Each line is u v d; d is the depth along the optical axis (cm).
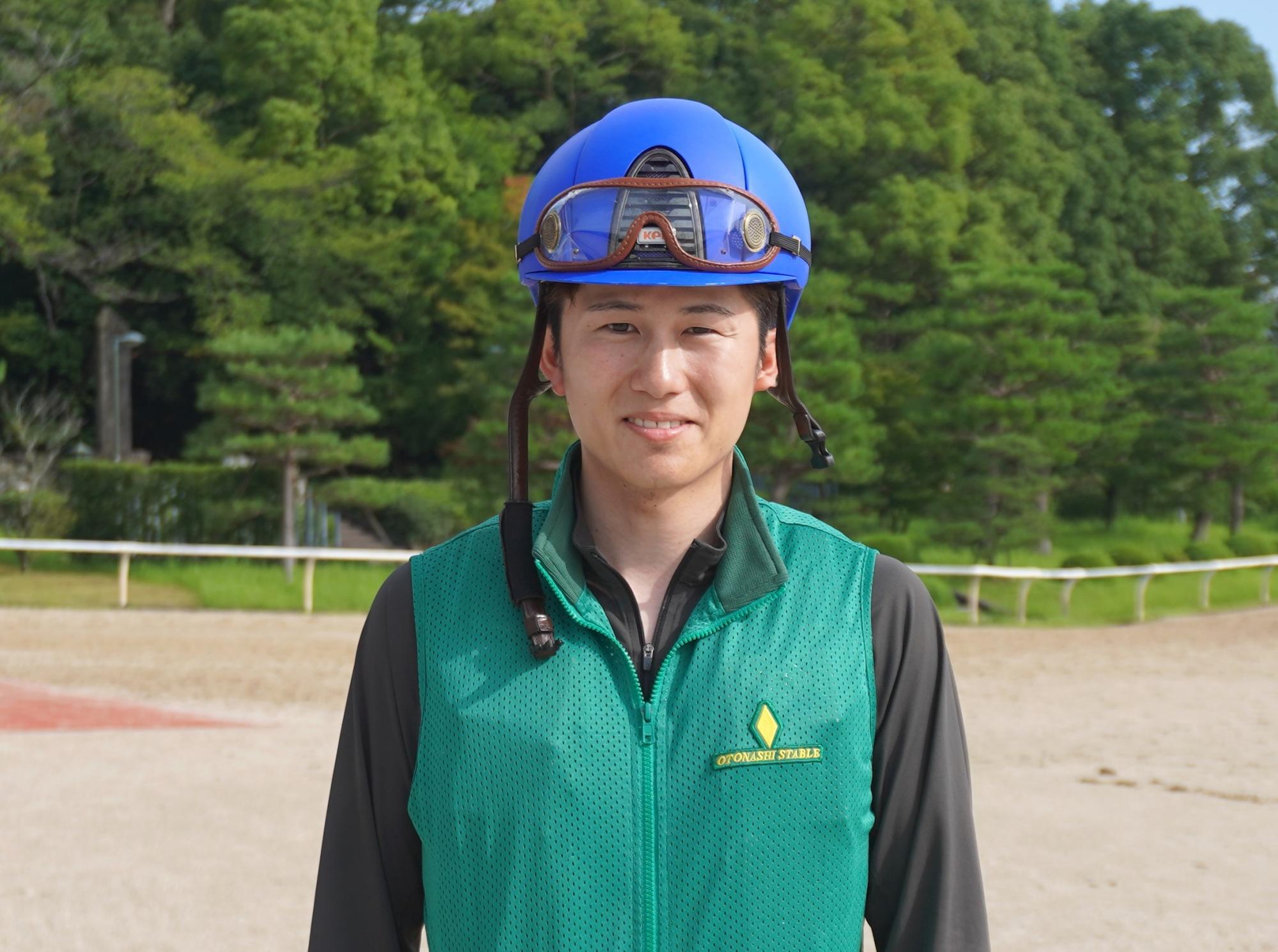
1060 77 5725
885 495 3669
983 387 2877
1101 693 1329
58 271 3688
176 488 2797
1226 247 5859
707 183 153
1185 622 2144
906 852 162
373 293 3962
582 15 4978
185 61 4175
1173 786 901
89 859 685
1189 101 6322
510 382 2584
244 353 2375
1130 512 4922
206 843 716
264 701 1148
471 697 154
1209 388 3509
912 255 3988
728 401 156
